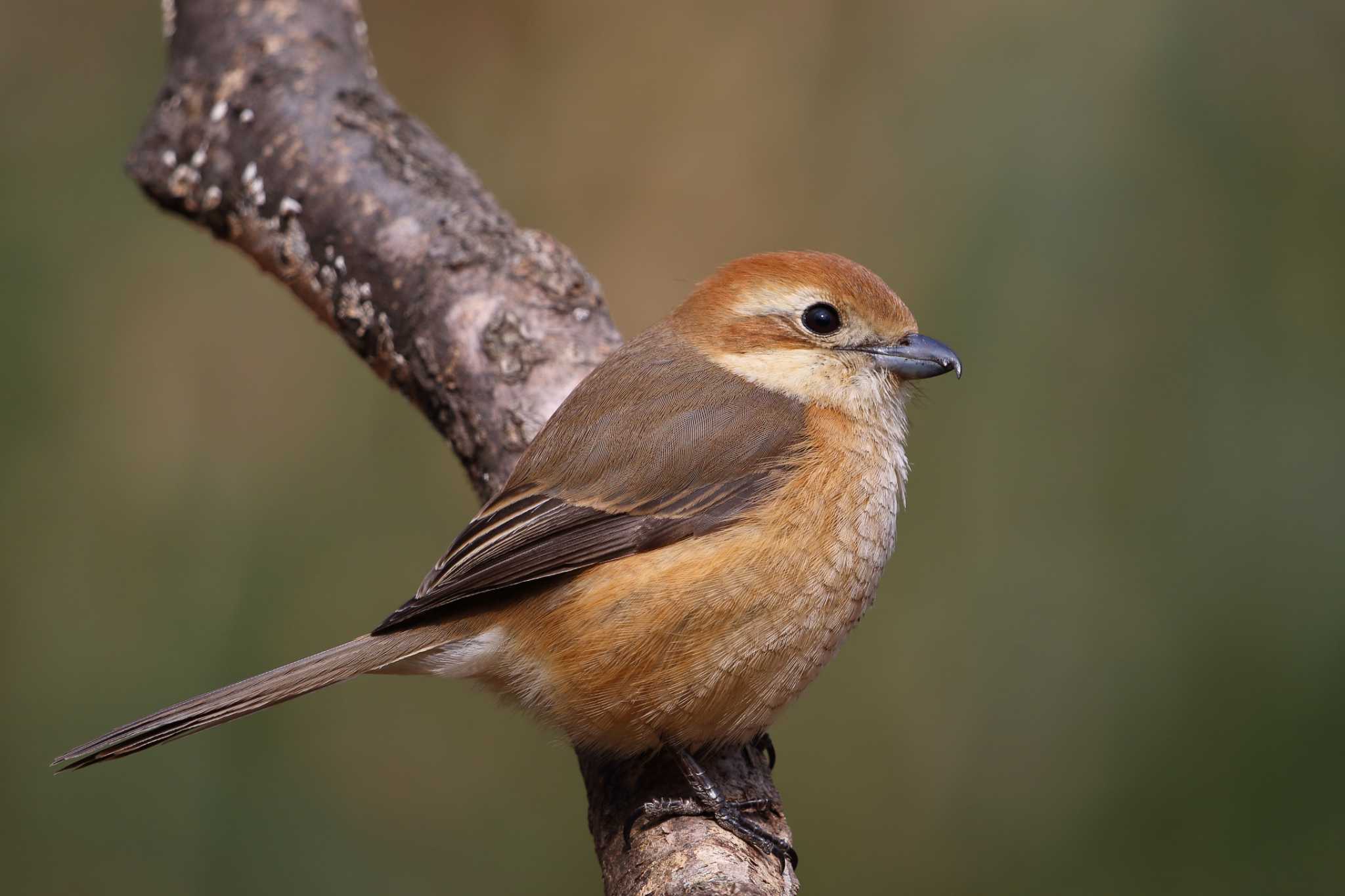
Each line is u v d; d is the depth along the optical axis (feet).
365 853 33.12
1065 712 30.71
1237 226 31.35
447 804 34.42
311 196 29.04
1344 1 32.01
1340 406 30.07
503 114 41.57
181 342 36.06
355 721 34.45
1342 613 28.86
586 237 40.86
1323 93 31.76
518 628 22.30
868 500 23.25
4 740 31.73
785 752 34.65
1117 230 31.60
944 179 33.81
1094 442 31.30
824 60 40.22
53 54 37.55
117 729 20.86
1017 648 31.53
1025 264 31.86
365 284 28.35
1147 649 30.14
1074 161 31.94
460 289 27.37
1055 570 31.35
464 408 26.76
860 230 37.88
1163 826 29.48
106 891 31.32
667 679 21.80
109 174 36.40
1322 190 31.35
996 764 31.83
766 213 40.06
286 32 31.17
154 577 33.30
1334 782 28.53
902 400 25.23
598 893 34.06
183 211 30.76
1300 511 29.55
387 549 34.88
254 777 32.53
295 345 36.45
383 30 41.42
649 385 23.99
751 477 22.47
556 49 41.63
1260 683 29.14
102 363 35.01
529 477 23.09
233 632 33.04
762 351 24.63
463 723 35.04
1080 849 30.01
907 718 33.86
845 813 33.91
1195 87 31.91
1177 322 31.24
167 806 31.89
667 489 22.31
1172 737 29.53
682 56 41.22
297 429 35.86
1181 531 30.35
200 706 21.24
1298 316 30.94
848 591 22.76
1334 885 28.12
